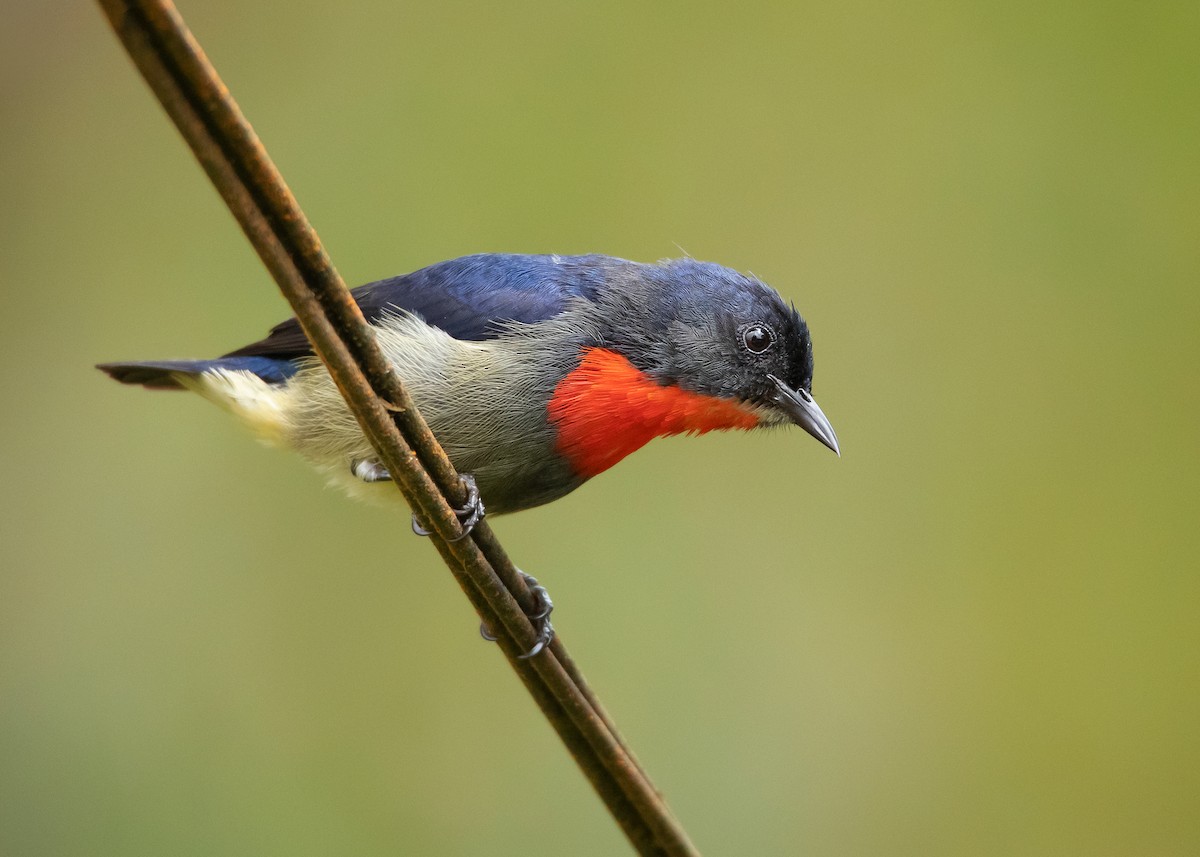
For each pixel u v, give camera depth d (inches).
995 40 522.3
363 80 513.7
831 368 500.1
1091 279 499.8
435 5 523.2
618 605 463.5
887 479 488.7
